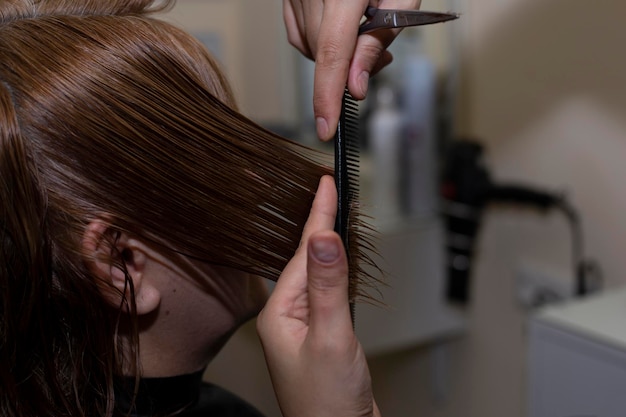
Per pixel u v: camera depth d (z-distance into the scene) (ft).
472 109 4.95
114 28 1.63
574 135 4.17
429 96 4.84
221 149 1.61
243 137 1.63
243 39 6.81
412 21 1.66
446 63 4.96
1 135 1.49
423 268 4.96
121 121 1.55
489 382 5.18
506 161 4.74
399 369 5.89
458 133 5.07
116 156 1.55
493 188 4.70
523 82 4.48
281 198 1.65
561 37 4.14
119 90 1.56
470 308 5.27
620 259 3.98
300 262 1.51
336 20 1.64
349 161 1.74
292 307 1.49
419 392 5.77
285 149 1.67
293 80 6.32
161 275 1.73
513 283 4.82
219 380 4.40
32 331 1.61
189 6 6.50
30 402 1.64
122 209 1.58
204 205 1.61
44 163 1.54
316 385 1.39
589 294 4.14
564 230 4.38
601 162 4.01
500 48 4.61
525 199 4.50
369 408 1.45
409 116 4.87
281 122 6.55
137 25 1.67
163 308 1.76
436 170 5.04
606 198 4.02
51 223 1.57
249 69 6.87
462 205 4.85
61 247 1.59
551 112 4.30
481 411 5.31
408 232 4.83
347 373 1.38
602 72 3.90
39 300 1.57
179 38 1.72
